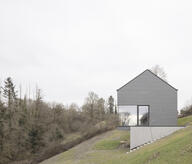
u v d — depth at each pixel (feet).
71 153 90.22
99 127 144.87
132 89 82.28
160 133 68.18
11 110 140.46
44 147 136.26
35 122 150.10
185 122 101.76
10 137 125.29
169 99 82.07
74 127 201.26
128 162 46.73
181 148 40.19
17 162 111.24
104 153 75.00
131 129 69.26
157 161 39.09
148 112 81.41
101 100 240.73
